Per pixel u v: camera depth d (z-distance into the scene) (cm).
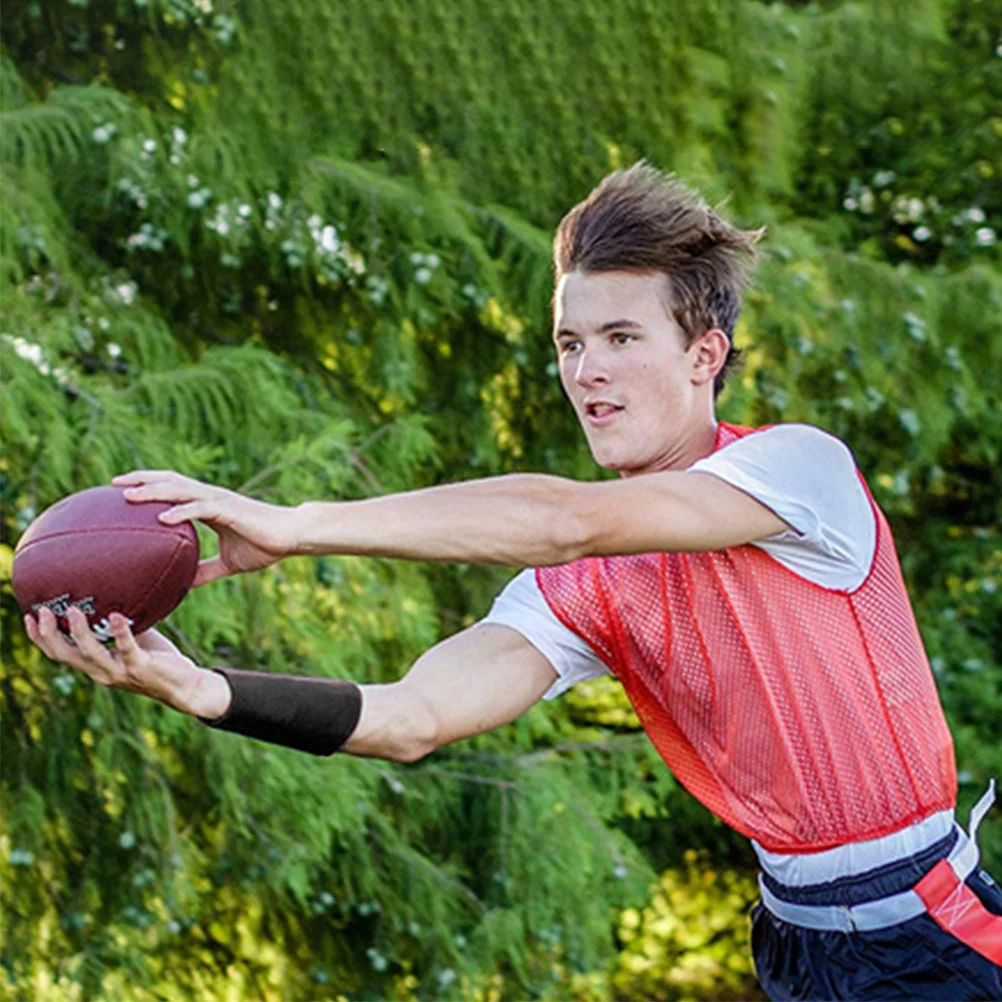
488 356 1620
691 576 555
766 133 1638
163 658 522
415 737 569
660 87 1570
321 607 1413
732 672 557
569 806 1514
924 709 566
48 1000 1433
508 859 1491
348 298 1565
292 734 548
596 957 1512
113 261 1507
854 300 1683
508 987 1528
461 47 1509
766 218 1625
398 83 1512
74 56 1528
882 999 570
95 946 1430
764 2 1872
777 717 555
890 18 1747
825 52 1752
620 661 579
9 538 1308
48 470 1262
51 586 519
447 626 1653
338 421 1451
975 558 1983
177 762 1441
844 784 559
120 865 1423
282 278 1550
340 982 1557
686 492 505
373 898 1473
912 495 2005
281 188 1502
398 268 1502
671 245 543
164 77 1532
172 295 1541
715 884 2077
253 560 509
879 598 557
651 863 1928
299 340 1599
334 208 1488
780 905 588
